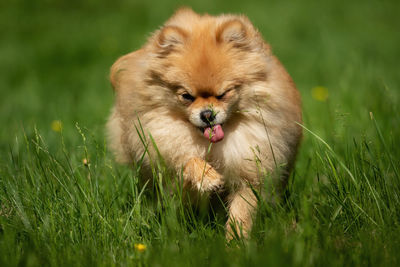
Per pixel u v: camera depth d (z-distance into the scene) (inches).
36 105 492.1
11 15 932.0
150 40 259.3
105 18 900.0
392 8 930.7
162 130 241.8
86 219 212.8
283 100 241.6
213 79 232.1
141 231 216.5
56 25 869.2
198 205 257.8
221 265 170.9
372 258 179.6
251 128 240.8
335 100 407.8
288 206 237.3
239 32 240.4
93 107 451.5
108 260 190.1
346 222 216.1
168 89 239.3
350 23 828.0
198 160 238.5
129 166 273.1
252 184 241.8
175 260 180.2
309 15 869.2
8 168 247.4
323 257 177.0
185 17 262.7
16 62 677.3
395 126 298.8
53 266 181.9
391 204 215.3
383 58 595.5
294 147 264.4
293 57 639.1
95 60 676.1
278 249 169.2
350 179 229.0
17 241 202.8
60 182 223.9
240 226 209.2
